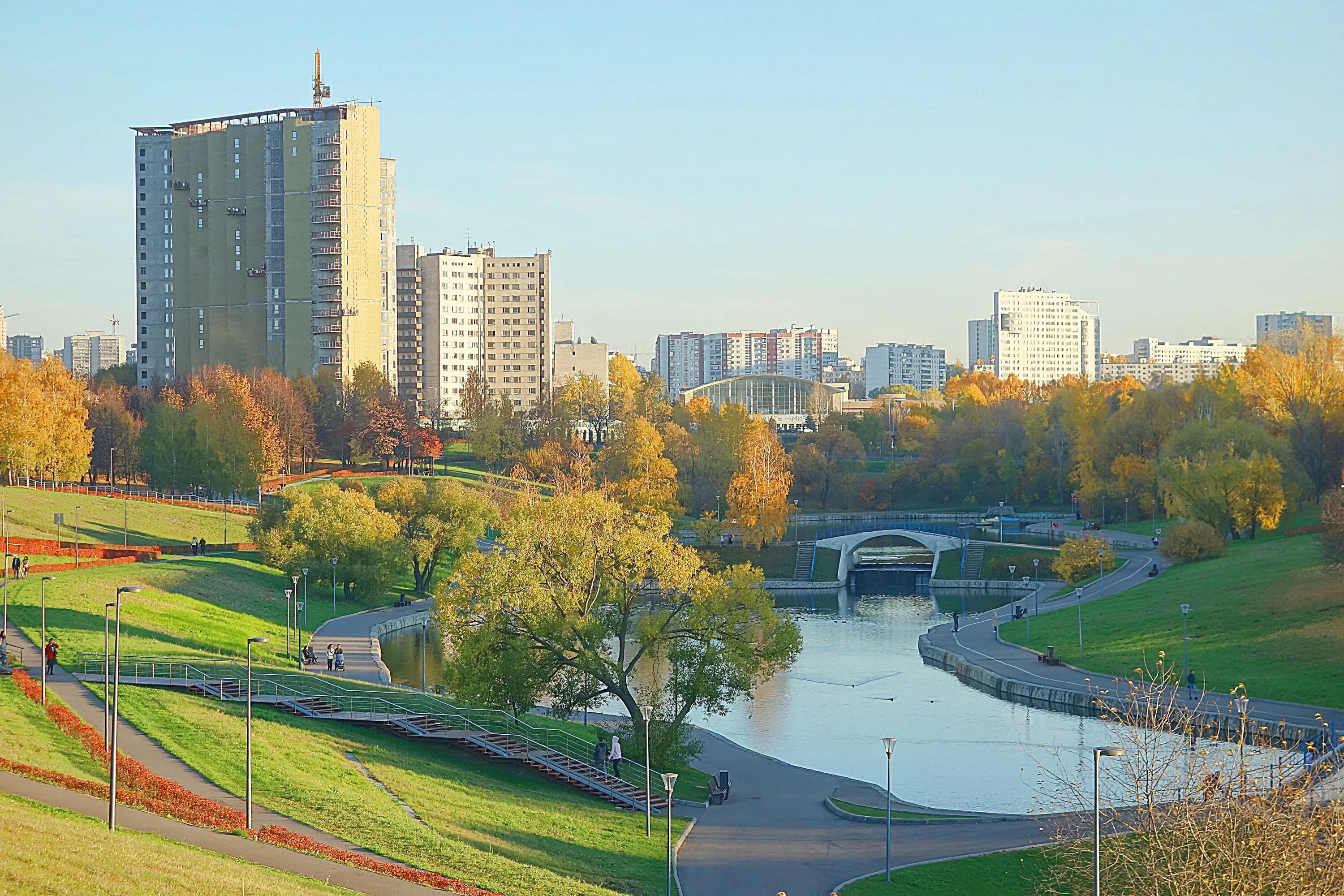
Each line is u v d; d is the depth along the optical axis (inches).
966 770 3430.1
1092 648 4847.4
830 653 5502.0
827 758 3612.2
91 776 2208.4
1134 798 2416.3
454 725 3186.5
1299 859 1766.7
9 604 4023.1
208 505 7578.7
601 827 2603.3
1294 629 4411.9
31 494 6560.0
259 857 1882.4
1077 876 2269.9
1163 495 7263.8
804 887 2288.4
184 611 4677.7
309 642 4877.0
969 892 2288.4
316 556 5871.1
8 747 2297.0
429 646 5241.1
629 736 3462.1
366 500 6171.3
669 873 2263.8
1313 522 6658.5
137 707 2815.0
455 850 2156.7
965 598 7416.3
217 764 2469.2
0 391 6830.7
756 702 4426.7
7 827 1633.9
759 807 2925.7
